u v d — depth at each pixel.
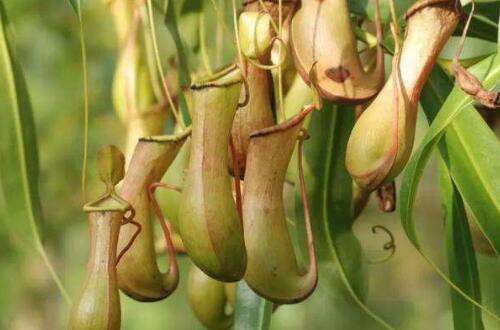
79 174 2.83
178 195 1.37
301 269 1.22
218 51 1.38
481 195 1.20
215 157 1.12
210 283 1.38
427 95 1.24
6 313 2.79
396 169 1.14
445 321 3.29
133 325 2.61
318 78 1.17
